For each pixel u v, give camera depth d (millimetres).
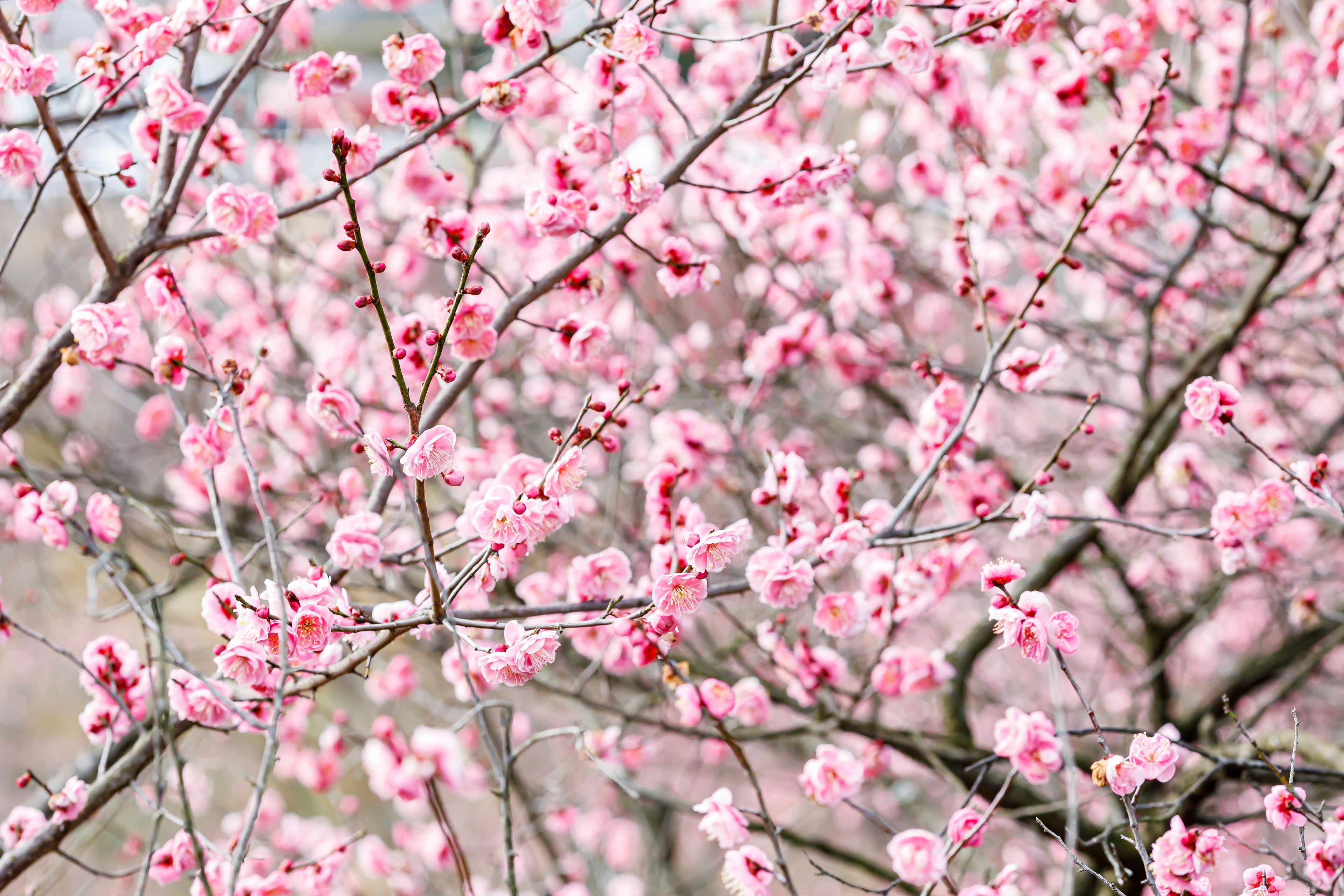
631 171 2434
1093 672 4988
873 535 2705
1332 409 5281
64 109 3670
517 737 4371
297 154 4039
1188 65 3996
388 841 5418
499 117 2656
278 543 3340
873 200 4883
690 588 2033
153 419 4168
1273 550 4113
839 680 3230
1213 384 2480
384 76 4809
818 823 6098
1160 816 3006
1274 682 4781
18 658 8359
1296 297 4180
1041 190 4062
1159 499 5039
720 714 2598
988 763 2561
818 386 5082
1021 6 2486
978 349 5535
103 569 2674
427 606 2262
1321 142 4293
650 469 4355
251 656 1983
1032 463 5105
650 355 4668
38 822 2541
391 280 4379
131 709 2582
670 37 2844
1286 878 2219
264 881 2572
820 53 2455
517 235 3549
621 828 5180
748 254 4551
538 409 4707
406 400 1836
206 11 2426
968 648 4125
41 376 2580
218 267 4234
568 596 3168
